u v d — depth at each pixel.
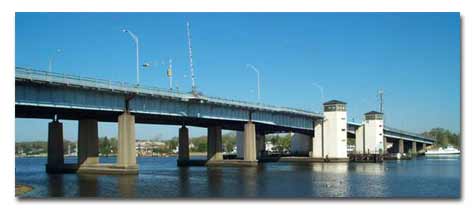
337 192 61.62
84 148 93.00
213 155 134.50
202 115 106.81
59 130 94.12
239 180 78.25
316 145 163.25
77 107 77.50
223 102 111.69
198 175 90.19
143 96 89.75
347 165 136.88
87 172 91.50
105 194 57.28
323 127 162.50
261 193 59.91
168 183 71.69
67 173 91.94
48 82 71.69
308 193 60.09
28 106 72.06
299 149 184.12
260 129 159.62
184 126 135.88
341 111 161.00
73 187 64.69
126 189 62.94
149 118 105.00
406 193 60.97
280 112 138.88
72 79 75.06
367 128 185.75
